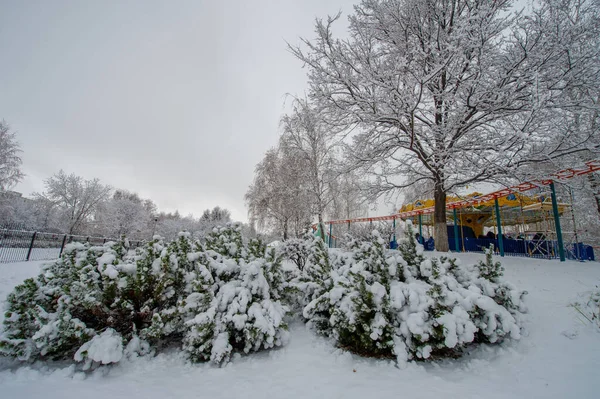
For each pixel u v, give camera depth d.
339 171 10.63
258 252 5.03
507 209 13.48
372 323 3.38
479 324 3.37
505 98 8.09
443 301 3.32
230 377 2.96
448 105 8.76
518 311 3.73
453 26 7.93
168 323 3.54
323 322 4.23
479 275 4.11
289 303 5.04
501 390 2.59
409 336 3.27
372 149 9.57
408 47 8.78
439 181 9.34
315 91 9.56
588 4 8.16
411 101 7.48
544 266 7.33
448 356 3.50
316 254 4.87
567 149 7.74
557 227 8.23
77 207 31.09
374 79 8.27
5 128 22.80
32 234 11.94
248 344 3.49
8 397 2.39
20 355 3.00
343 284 3.92
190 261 4.15
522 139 7.23
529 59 7.75
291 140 20.09
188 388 2.70
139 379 2.89
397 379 2.88
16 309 3.31
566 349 3.25
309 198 19.12
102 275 3.55
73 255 4.31
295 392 2.61
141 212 34.34
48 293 3.73
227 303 3.71
